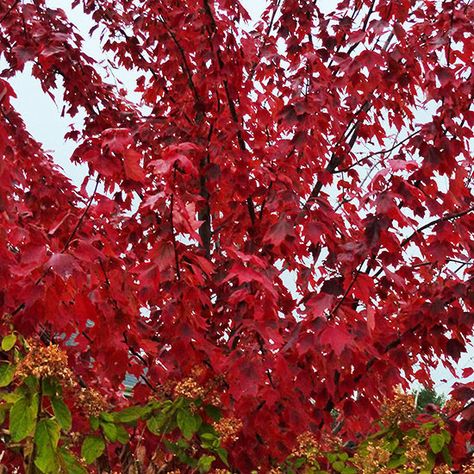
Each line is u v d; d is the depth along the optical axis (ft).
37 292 8.89
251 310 12.04
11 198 10.03
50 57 16.03
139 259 14.14
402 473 11.43
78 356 13.08
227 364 10.46
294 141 12.42
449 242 11.85
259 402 11.08
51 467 8.75
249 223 14.03
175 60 16.26
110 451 11.02
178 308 10.68
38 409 8.82
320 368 11.45
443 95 12.42
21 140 14.80
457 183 12.36
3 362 9.37
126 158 8.73
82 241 9.00
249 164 13.52
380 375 12.71
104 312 9.80
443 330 12.40
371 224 10.53
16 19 15.85
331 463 12.05
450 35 12.84
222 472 10.64
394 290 13.65
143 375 11.71
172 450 10.95
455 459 12.15
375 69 13.11
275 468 11.44
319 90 12.66
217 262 14.96
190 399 10.91
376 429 14.49
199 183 14.71
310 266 13.56
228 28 14.39
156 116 15.81
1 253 9.02
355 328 10.88
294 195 11.93
